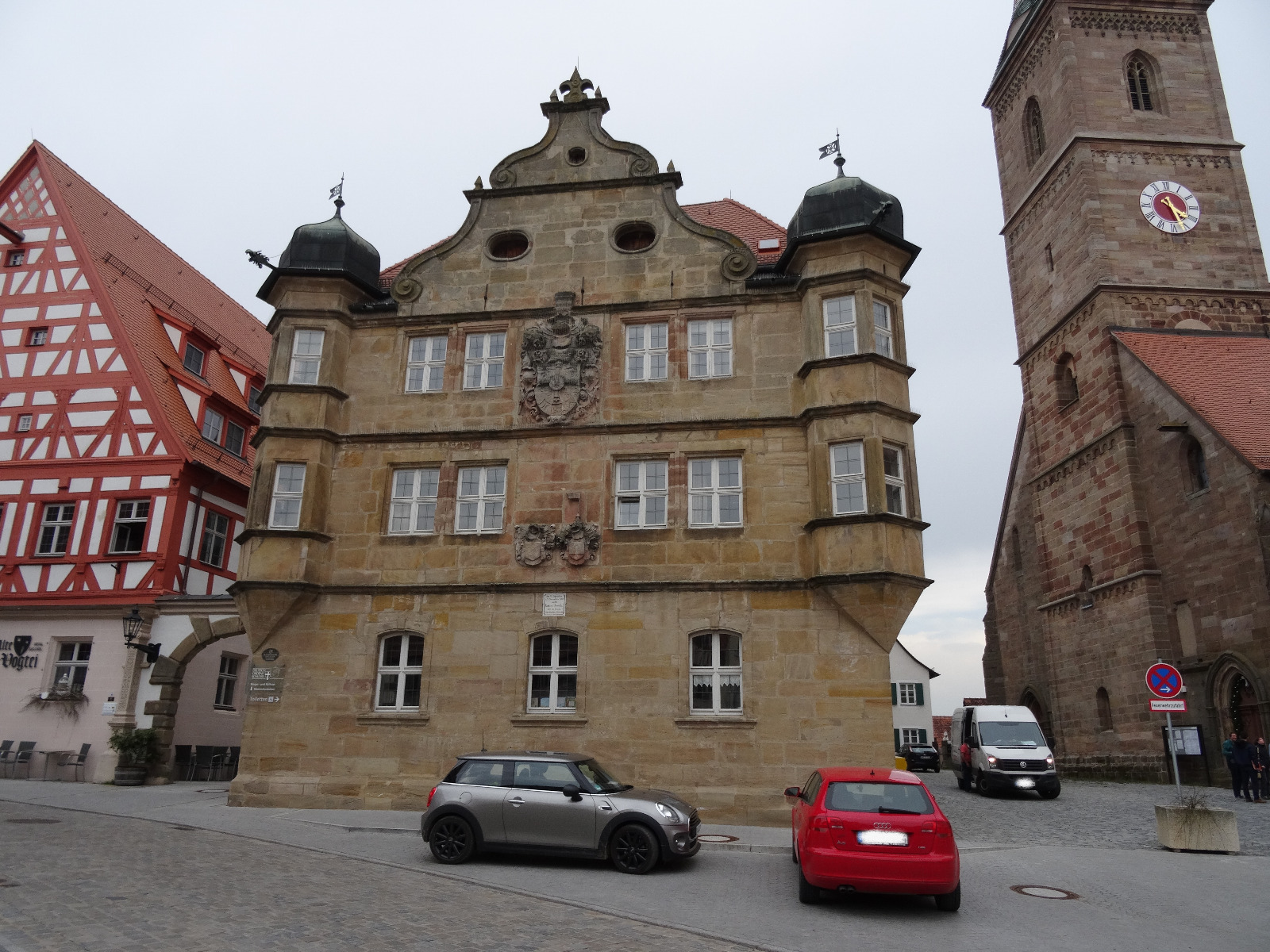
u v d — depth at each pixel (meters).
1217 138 39.28
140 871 11.91
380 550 21.28
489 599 20.52
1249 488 27.39
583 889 11.91
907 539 19.30
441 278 23.12
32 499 29.84
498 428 21.67
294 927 9.36
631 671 19.61
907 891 10.74
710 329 21.73
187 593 29.48
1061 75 40.34
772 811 18.33
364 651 20.66
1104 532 34.62
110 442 29.98
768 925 10.22
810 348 20.66
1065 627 37.12
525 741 19.61
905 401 20.38
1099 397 35.75
